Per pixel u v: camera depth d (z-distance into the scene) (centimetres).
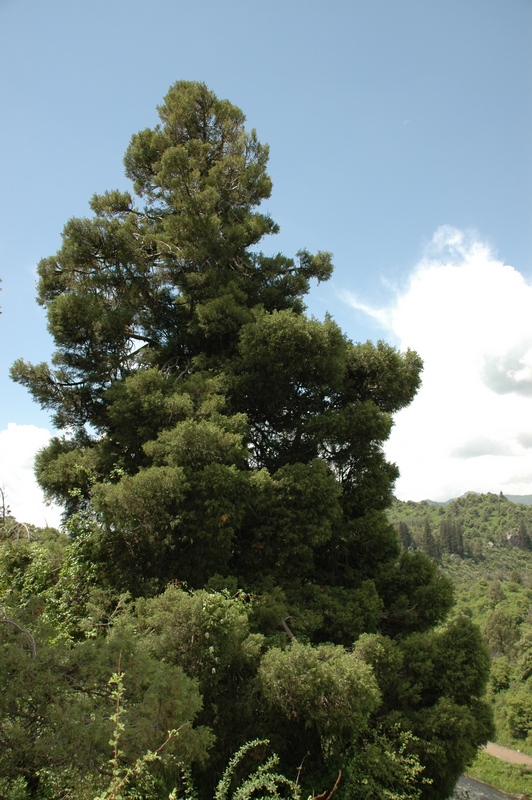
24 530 1133
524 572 13850
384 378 1384
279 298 1549
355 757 781
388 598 1204
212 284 1402
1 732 391
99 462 1190
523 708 4472
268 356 1178
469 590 10506
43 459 1309
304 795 783
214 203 1466
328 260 1692
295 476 1062
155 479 898
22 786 447
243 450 1066
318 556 1223
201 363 1310
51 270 1476
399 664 888
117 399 1155
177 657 709
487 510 19012
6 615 508
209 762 748
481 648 1006
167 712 477
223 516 942
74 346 1363
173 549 988
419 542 15288
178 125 1706
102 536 962
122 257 1439
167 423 1113
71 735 392
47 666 438
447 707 891
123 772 411
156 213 1678
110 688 455
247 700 781
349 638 1002
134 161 1730
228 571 1039
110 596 970
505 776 3559
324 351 1180
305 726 762
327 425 1209
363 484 1277
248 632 797
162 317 1506
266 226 1628
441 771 872
